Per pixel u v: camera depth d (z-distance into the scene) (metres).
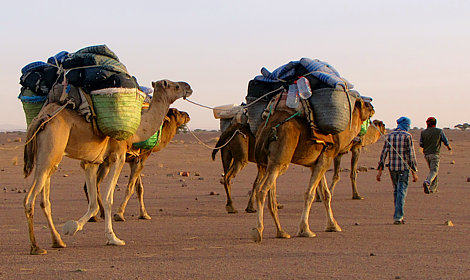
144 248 10.09
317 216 14.69
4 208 16.52
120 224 13.59
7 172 30.23
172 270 8.16
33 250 9.52
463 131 90.31
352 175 18.70
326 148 11.50
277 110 11.18
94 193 10.84
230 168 15.95
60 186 23.66
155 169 32.56
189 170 32.09
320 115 11.09
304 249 9.80
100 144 10.56
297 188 22.64
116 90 10.16
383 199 18.61
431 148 19.00
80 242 10.89
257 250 9.73
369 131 20.48
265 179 10.78
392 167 13.21
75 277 7.78
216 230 12.35
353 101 12.00
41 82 10.33
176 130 15.75
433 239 10.80
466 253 9.29
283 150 10.83
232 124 16.19
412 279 7.52
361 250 9.64
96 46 10.52
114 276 7.82
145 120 11.63
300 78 11.17
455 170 30.59
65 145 9.92
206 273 7.96
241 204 17.81
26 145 9.76
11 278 7.76
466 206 16.39
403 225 12.84
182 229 12.55
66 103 9.98
